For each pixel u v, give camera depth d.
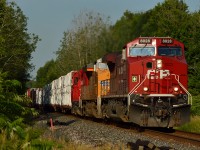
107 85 70.25
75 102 98.94
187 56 92.31
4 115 31.14
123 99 58.03
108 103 67.88
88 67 81.81
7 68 91.06
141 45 58.16
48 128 56.97
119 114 59.69
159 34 121.06
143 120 54.38
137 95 55.28
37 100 187.00
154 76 56.44
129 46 58.03
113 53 67.06
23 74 108.75
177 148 38.84
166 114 54.09
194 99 80.38
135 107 54.75
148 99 55.03
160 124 54.41
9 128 30.33
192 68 90.25
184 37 96.75
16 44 89.81
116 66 64.25
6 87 32.94
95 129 58.22
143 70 56.62
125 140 44.28
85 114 88.81
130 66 56.62
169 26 120.19
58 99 127.12
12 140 29.47
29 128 32.00
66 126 64.56
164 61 56.81
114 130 56.22
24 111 33.50
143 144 33.25
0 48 47.91
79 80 94.94
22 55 94.56
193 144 41.22
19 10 91.94
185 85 57.00
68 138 44.12
